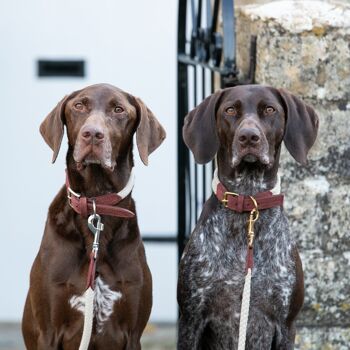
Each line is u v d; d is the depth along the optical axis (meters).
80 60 12.58
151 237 12.73
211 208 8.28
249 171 8.15
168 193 12.70
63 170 12.69
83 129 7.67
